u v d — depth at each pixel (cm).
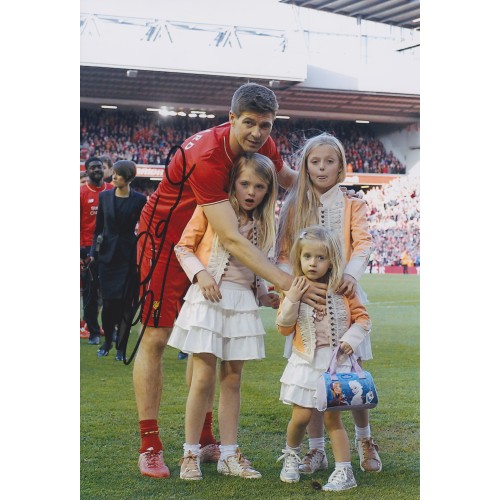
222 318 301
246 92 296
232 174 306
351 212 321
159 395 314
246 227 308
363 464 313
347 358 301
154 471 301
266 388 414
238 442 338
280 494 286
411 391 414
